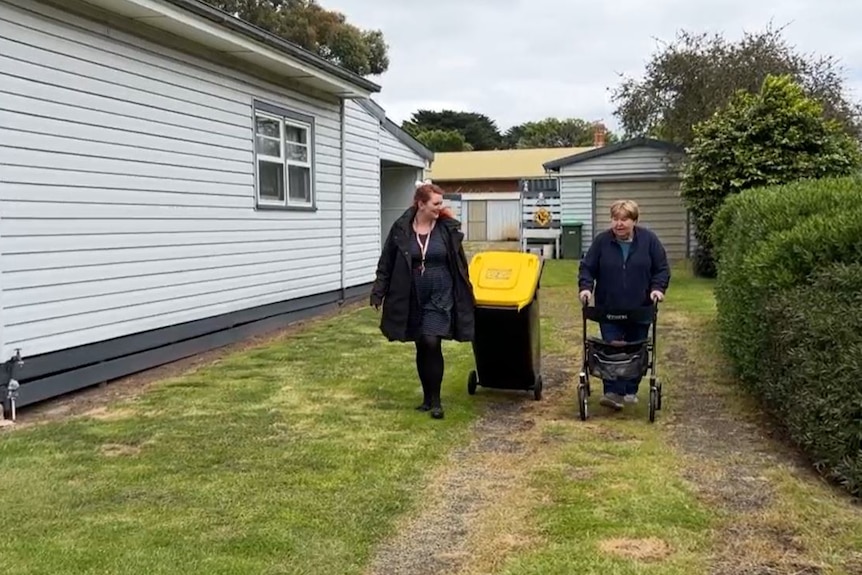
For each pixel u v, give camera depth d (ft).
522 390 23.53
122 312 26.66
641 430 19.74
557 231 75.36
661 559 12.18
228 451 17.92
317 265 41.70
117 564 12.11
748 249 21.76
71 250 24.23
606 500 14.65
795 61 67.51
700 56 67.97
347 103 44.93
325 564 12.36
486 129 232.94
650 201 71.67
